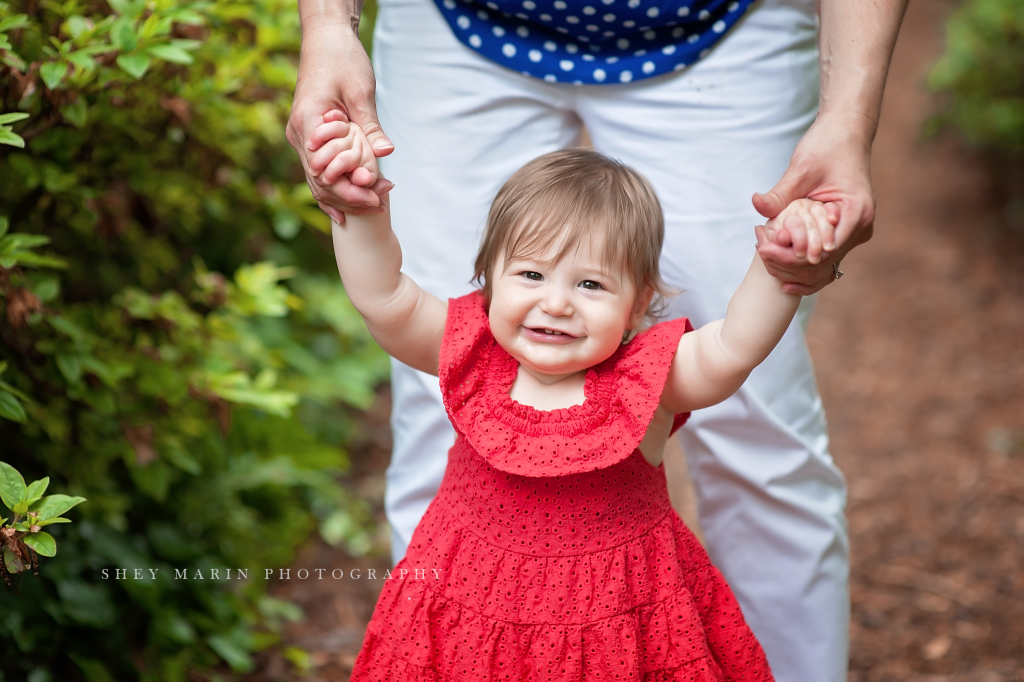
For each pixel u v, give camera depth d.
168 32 1.71
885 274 5.13
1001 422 3.61
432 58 1.63
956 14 5.82
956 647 2.36
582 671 1.32
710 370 1.28
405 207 1.71
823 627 1.71
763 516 1.69
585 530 1.31
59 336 1.75
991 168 6.04
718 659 1.42
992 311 4.61
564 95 1.63
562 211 1.28
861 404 3.90
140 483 1.98
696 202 1.59
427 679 1.35
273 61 2.30
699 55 1.55
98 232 2.02
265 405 2.04
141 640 2.08
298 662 2.20
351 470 3.25
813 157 1.24
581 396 1.36
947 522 2.98
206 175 2.23
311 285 3.25
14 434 1.86
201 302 2.14
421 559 1.38
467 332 1.36
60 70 1.54
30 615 1.79
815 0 1.62
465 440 1.37
